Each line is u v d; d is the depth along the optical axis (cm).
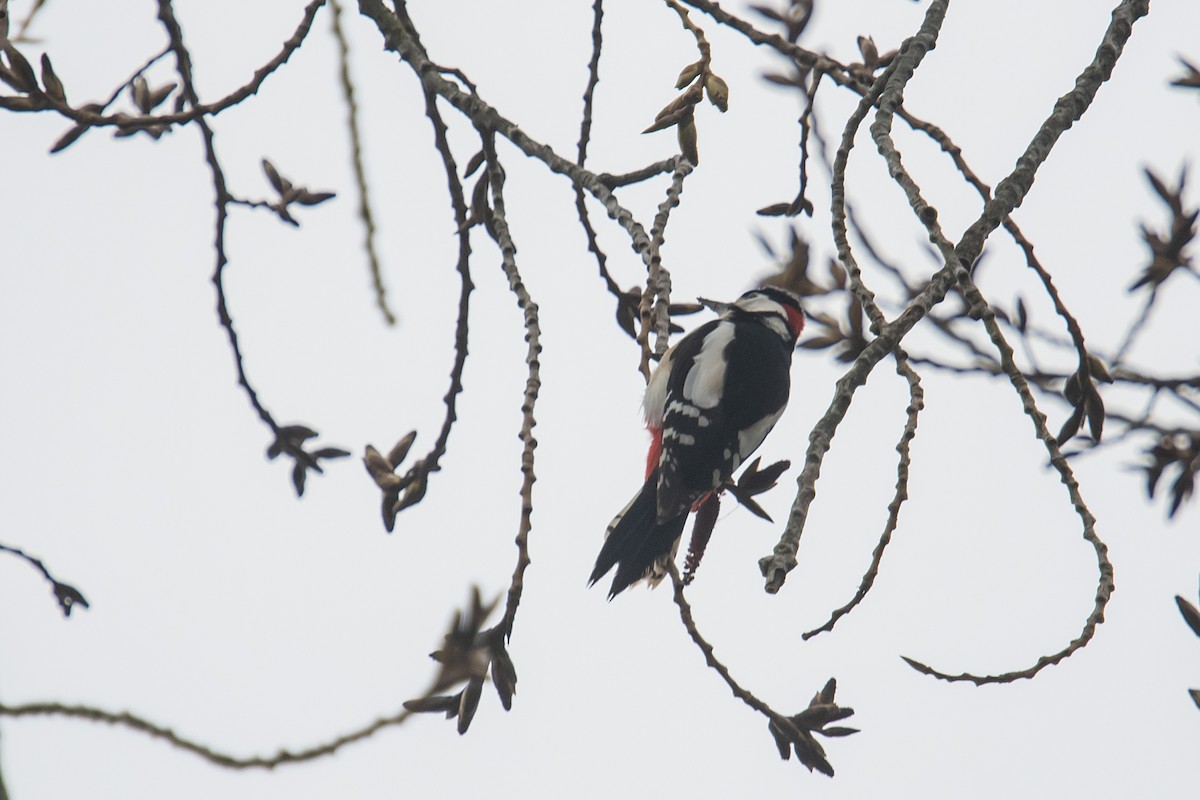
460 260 806
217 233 812
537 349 690
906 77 656
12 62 734
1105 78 657
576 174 766
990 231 625
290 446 845
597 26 808
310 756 689
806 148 865
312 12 781
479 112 786
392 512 813
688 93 739
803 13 876
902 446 580
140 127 766
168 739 688
